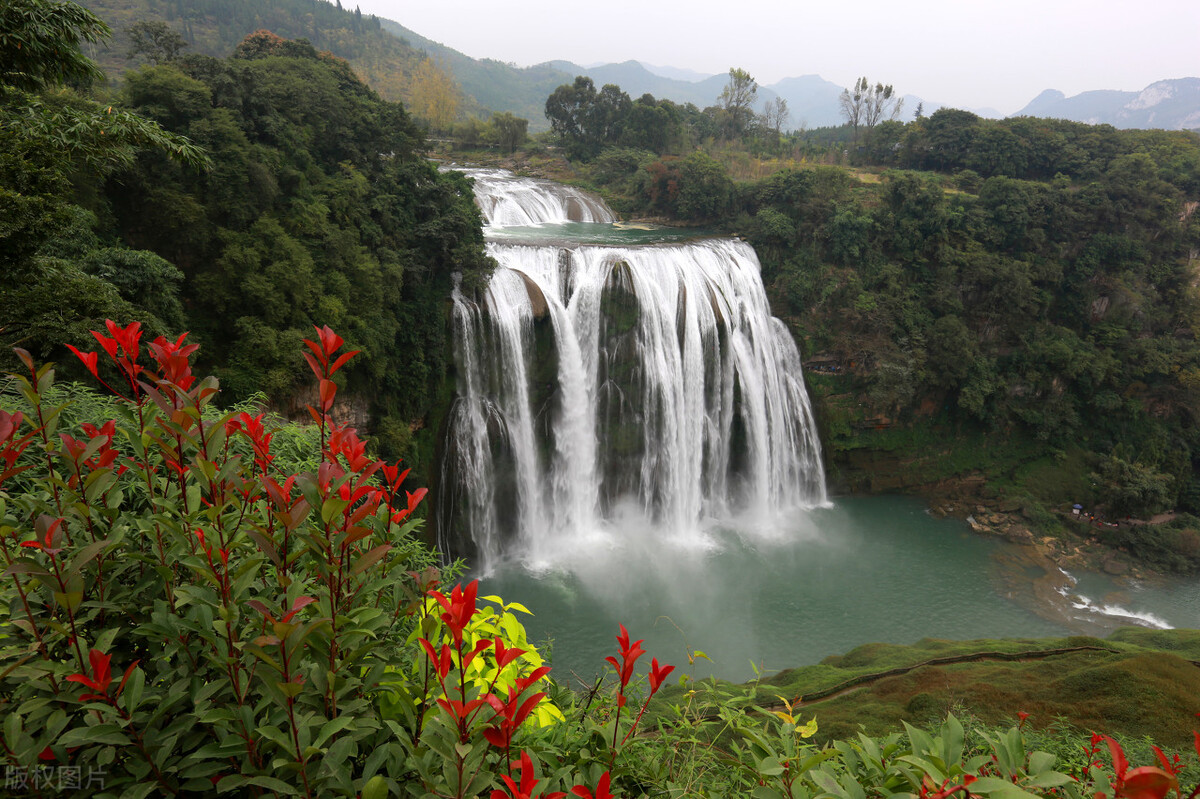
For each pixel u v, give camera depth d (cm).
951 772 240
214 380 316
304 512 261
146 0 12381
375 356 2792
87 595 305
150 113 2327
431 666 339
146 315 1727
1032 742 1204
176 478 355
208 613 284
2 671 254
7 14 1138
